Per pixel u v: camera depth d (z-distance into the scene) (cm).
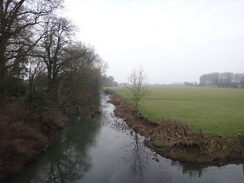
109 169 1260
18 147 1202
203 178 1147
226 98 4641
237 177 1152
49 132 1777
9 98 1800
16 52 1555
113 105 4231
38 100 1756
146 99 4369
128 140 1831
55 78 2291
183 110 2792
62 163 1463
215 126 1798
